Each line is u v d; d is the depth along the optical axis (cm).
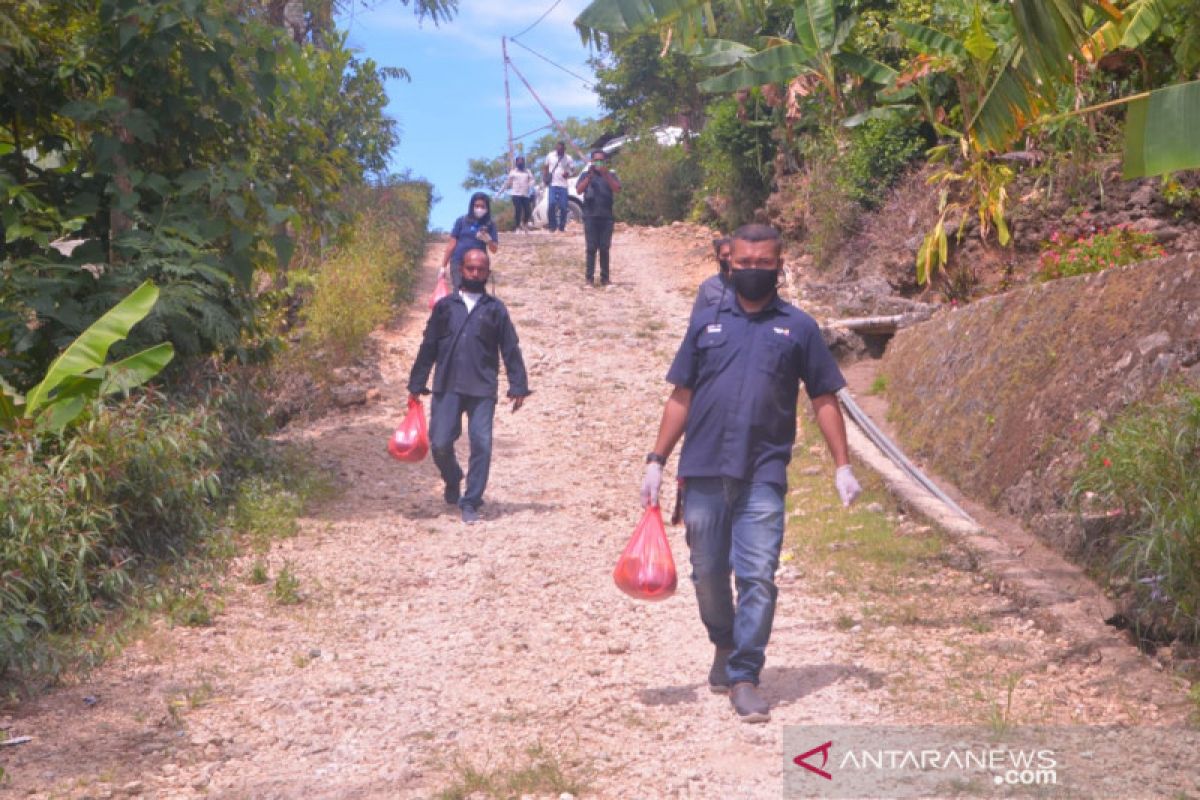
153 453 707
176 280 823
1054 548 685
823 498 893
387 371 1381
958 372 948
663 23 497
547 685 543
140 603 650
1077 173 1270
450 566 768
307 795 420
